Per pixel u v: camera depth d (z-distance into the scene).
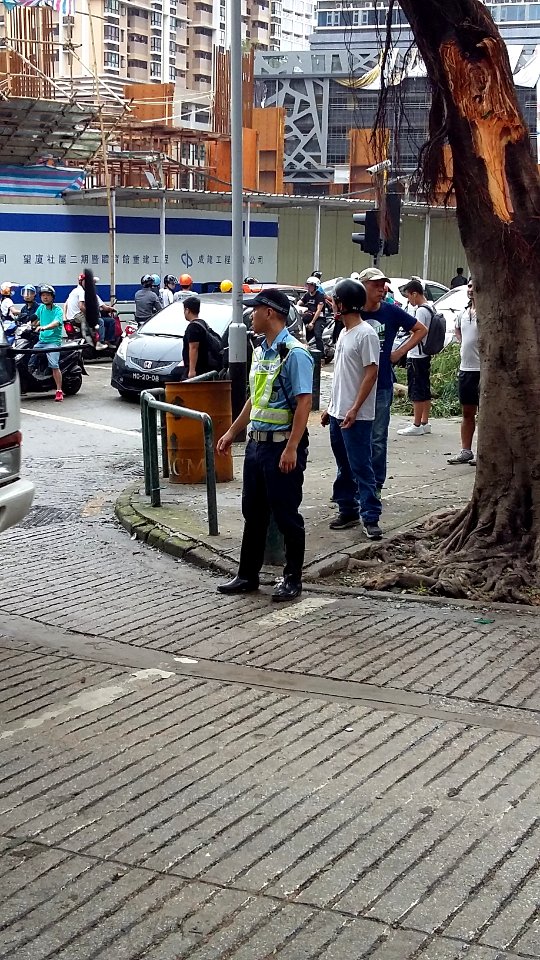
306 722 4.94
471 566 7.20
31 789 4.30
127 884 3.59
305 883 3.58
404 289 13.23
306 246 33.28
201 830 3.95
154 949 3.24
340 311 7.96
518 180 6.95
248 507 6.93
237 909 3.44
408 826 3.95
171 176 32.09
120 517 9.12
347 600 6.94
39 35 29.58
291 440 6.56
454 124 6.84
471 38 6.75
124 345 16.27
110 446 13.09
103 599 7.00
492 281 7.06
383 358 8.55
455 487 9.98
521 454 7.25
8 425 6.17
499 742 4.70
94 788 4.30
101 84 30.69
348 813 4.06
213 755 4.60
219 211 28.73
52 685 5.45
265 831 3.93
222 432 10.24
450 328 21.03
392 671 5.61
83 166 30.81
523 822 3.98
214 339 12.41
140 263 27.03
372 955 3.19
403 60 7.09
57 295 25.45
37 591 7.20
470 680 5.46
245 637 6.20
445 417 15.41
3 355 6.13
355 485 8.32
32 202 24.70
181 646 6.05
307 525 8.47
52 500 10.11
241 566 7.09
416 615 6.61
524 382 7.14
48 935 3.31
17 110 26.12
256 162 32.78
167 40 82.88
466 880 3.59
